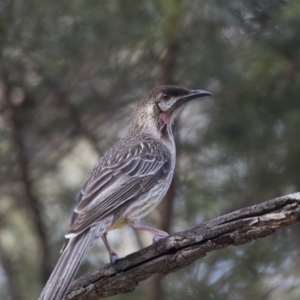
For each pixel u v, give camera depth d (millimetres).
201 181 15070
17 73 15125
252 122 14602
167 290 14797
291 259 14633
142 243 15148
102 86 15508
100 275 9641
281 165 14688
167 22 13266
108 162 11039
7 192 15523
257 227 8914
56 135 15641
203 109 15102
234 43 14484
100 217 10297
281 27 14023
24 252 15695
